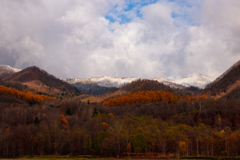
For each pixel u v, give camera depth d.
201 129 141.62
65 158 108.94
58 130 132.38
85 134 131.75
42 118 167.00
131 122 158.88
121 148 119.81
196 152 114.25
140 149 116.56
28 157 112.69
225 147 112.12
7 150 116.12
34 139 124.88
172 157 108.12
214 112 182.50
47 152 125.56
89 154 121.94
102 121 166.88
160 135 124.31
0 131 129.62
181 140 117.94
